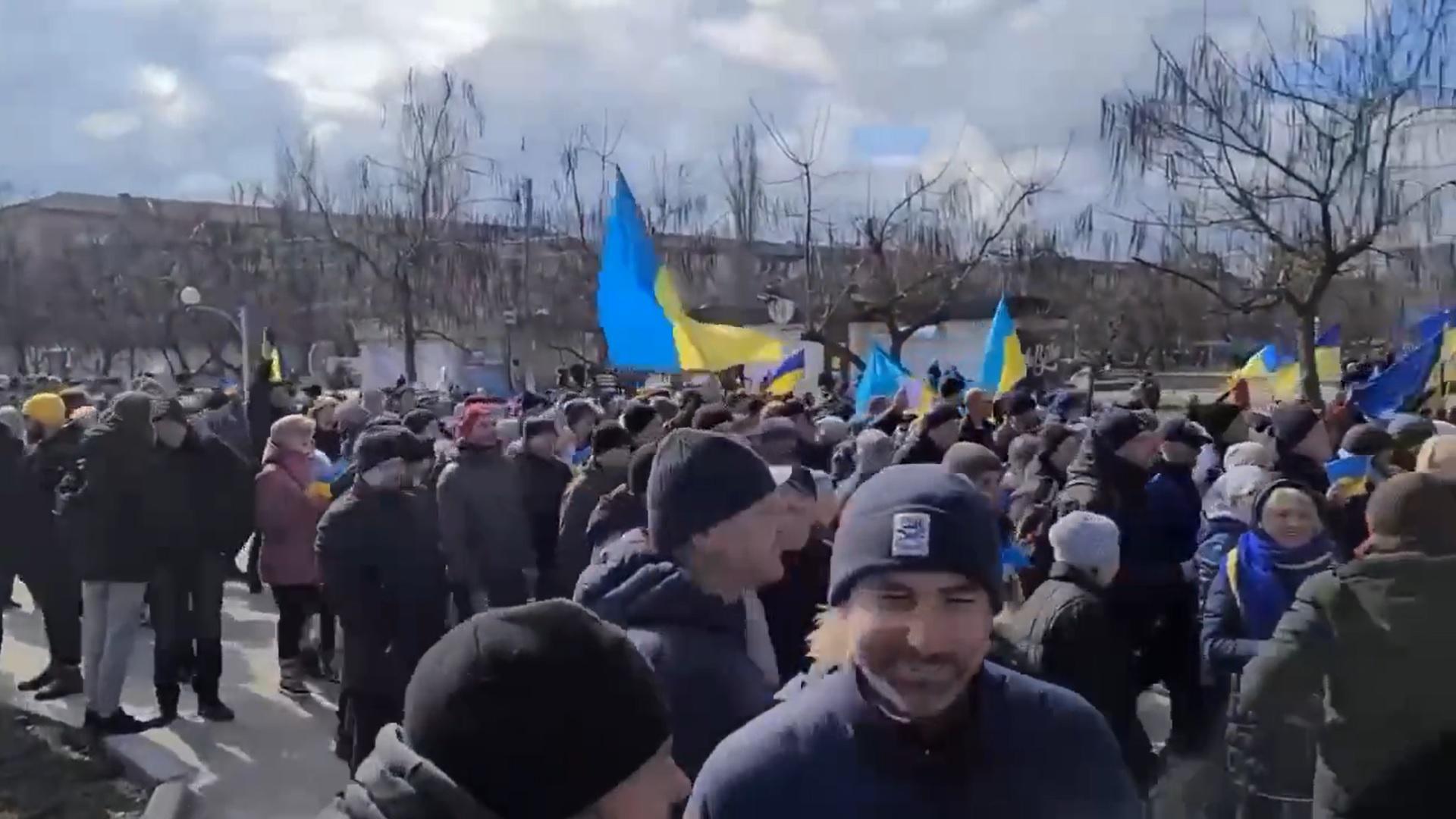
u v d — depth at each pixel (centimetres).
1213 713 455
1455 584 292
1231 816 416
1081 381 2530
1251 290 1711
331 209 2809
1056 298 2631
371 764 146
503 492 684
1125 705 371
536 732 140
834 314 2203
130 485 661
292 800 595
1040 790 206
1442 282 1609
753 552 287
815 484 407
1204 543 518
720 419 649
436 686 144
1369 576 303
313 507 784
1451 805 288
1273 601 439
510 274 2812
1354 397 1101
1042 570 526
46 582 766
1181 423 586
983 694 214
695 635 279
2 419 823
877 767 207
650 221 2577
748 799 209
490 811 139
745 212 2620
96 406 966
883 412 1035
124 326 4097
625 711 147
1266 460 598
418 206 2709
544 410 1080
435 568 562
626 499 504
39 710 727
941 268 2325
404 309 2581
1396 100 1545
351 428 1082
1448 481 319
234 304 3647
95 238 4194
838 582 212
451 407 1817
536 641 146
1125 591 520
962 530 206
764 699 276
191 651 741
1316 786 317
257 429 1206
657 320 894
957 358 2408
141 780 616
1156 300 2714
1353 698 300
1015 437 830
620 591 287
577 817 143
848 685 214
